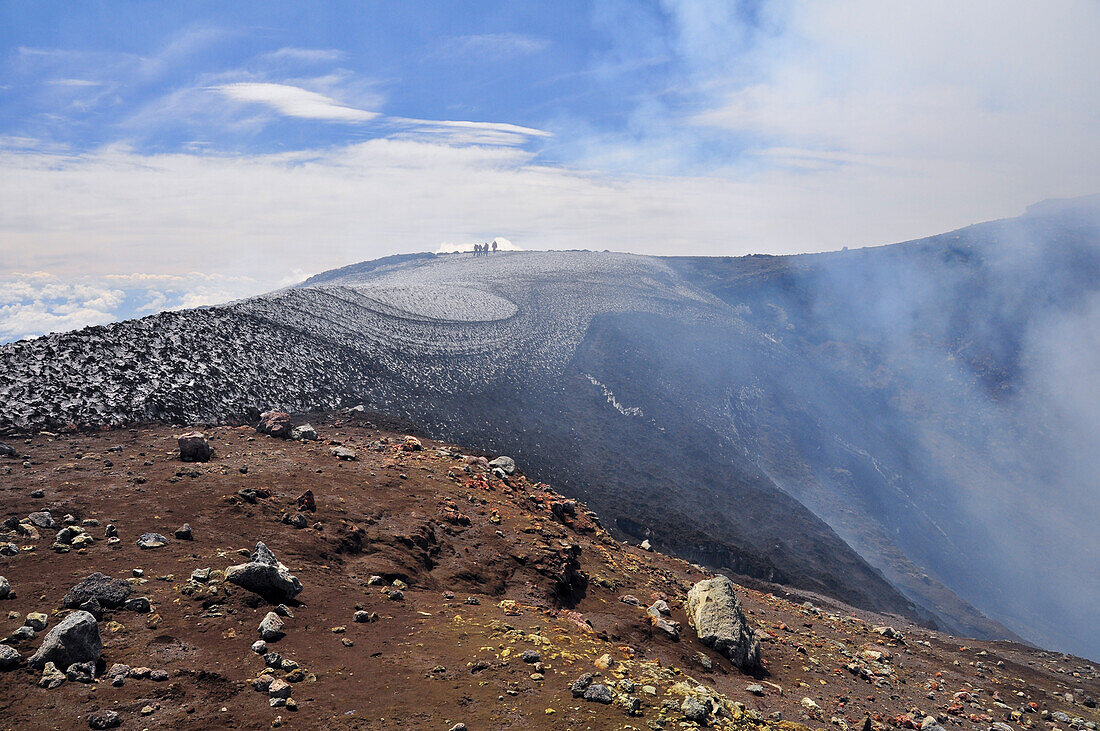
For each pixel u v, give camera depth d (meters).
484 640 15.17
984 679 27.58
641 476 76.44
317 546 18.97
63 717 9.91
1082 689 29.44
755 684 19.05
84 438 28.06
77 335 37.59
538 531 24.91
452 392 70.19
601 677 13.82
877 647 29.30
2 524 16.41
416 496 24.67
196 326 47.06
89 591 13.15
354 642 14.09
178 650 12.27
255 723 10.51
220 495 20.84
